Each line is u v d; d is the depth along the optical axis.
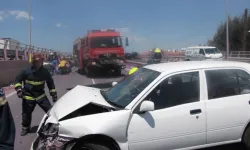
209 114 4.78
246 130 5.00
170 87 4.78
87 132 4.17
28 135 7.02
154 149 4.56
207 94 4.88
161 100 4.68
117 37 23.14
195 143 4.77
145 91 4.66
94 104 4.70
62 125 4.22
